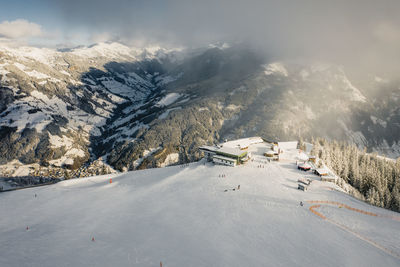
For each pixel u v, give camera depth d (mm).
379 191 87812
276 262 32688
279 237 39625
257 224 44625
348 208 53250
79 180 101938
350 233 41000
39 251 40000
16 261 36656
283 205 53875
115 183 91562
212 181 74938
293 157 102312
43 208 67750
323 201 56812
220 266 32000
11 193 83812
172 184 78312
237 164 93375
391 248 36312
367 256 34031
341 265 31906
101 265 33969
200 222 46969
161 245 38938
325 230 41906
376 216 49719
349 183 100250
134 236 43562
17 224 56469
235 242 38406
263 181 71750
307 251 35344
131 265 33438
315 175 79375
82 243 42250
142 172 104750
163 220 49906
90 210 62281
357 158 122438
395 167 110188
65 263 35219
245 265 32094
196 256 34750
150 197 68188
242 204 55125
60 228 51156
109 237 44188
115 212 58688
